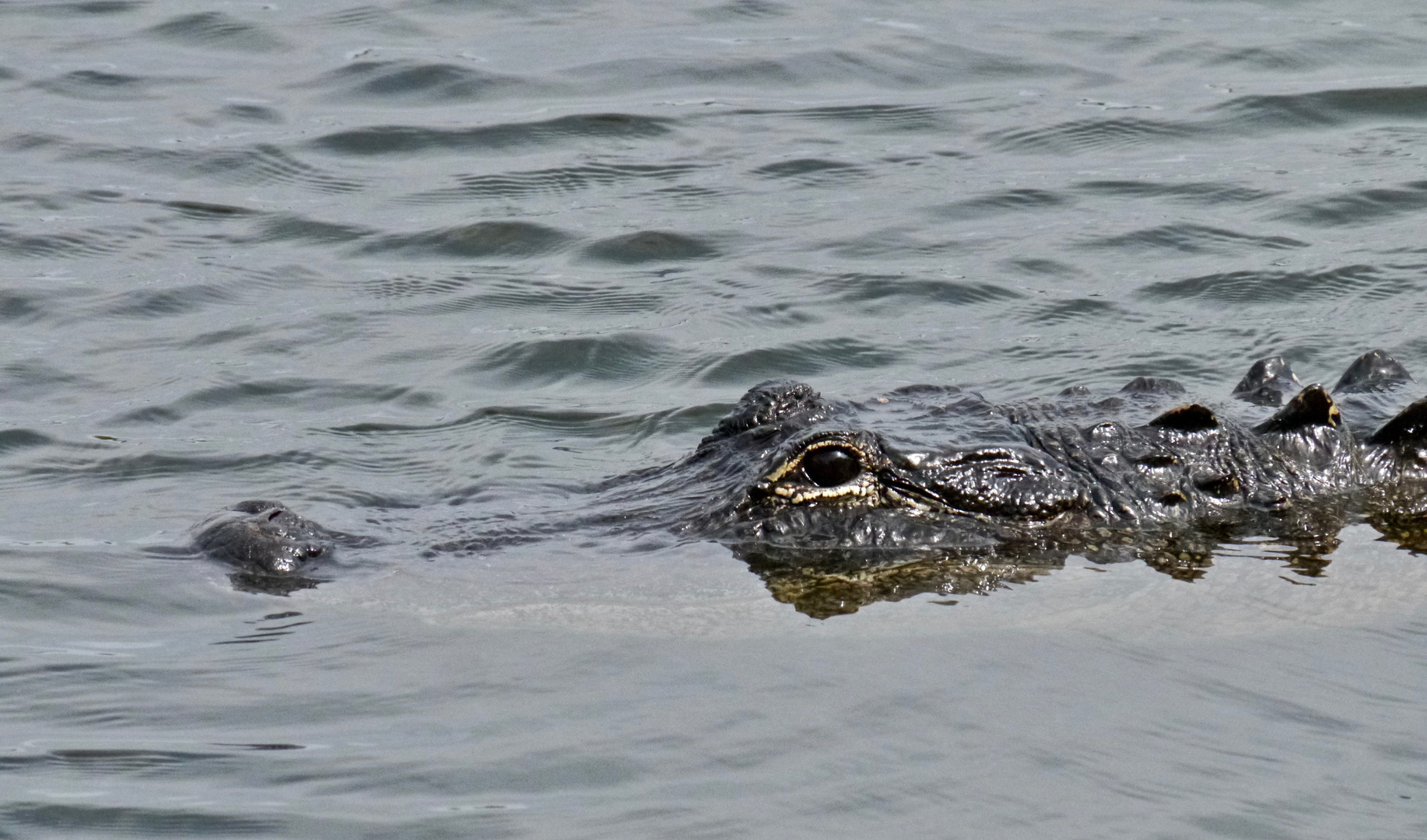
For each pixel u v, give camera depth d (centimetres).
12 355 3503
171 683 2027
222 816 1727
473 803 1748
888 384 3322
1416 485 2548
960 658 2084
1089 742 1877
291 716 1942
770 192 4512
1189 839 1678
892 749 1855
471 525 2441
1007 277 3912
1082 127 4953
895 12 6153
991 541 2366
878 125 5041
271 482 2872
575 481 2641
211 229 4309
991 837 1681
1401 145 4731
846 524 2353
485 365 3488
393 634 2138
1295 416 2562
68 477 2903
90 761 1838
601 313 3759
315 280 3981
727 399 3281
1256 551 2381
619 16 6109
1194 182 4500
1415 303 3669
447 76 5419
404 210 4428
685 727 1905
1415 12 6012
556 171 4688
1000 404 2611
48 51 5697
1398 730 1911
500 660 2067
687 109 5162
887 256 4047
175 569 2356
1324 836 1686
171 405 3250
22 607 2253
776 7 6203
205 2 6250
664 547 2339
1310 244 4053
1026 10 6191
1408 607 2241
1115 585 2281
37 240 4162
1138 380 2767
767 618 2177
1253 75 5356
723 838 1678
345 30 5916
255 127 5031
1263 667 2072
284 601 2239
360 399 3312
